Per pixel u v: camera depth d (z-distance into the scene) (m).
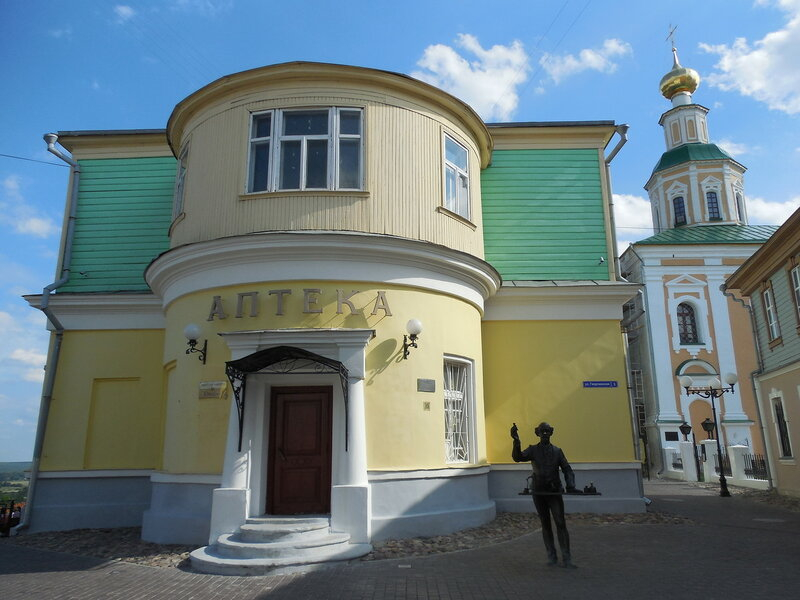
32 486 12.50
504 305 13.24
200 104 11.40
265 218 10.23
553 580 6.95
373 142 10.71
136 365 13.14
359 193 10.36
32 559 9.02
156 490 10.27
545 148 14.71
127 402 13.05
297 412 9.98
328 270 9.91
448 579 7.03
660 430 29.05
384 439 9.52
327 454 9.81
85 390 13.07
